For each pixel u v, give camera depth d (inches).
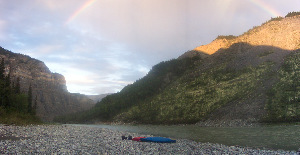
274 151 1088.2
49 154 776.3
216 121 4372.5
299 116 3282.5
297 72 4685.0
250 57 7426.2
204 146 1251.2
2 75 3732.8
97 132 2038.6
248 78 5861.2
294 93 3969.0
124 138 1502.2
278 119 3430.1
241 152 1040.8
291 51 6200.8
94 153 851.4
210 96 6008.9
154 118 6776.6
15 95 3122.5
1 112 2341.3
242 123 3725.4
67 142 1096.2
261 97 4434.1
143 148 1069.8
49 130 1784.0
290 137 1745.8
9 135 1259.2
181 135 2203.5
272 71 5506.9
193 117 5319.9
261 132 2288.4
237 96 5137.8
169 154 947.3
